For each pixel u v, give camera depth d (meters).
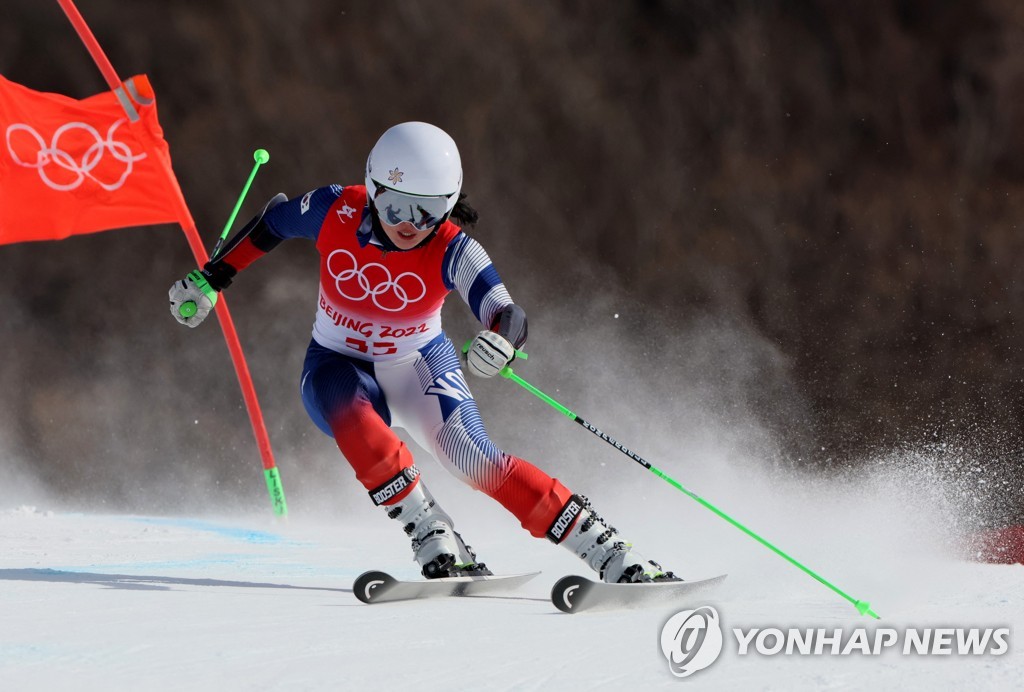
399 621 11.21
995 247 68.06
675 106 75.50
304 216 14.20
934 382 63.66
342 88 78.00
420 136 13.23
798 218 71.56
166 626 10.55
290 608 11.84
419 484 13.62
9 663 9.03
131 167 22.59
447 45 77.56
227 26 77.88
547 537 13.34
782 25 75.50
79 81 76.69
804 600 13.20
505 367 13.25
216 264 14.78
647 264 72.38
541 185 75.00
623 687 8.89
